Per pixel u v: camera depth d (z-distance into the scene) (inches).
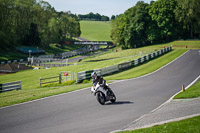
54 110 470.6
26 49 3740.2
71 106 498.9
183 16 3346.5
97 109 453.4
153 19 3432.6
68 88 797.9
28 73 1990.7
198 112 366.6
